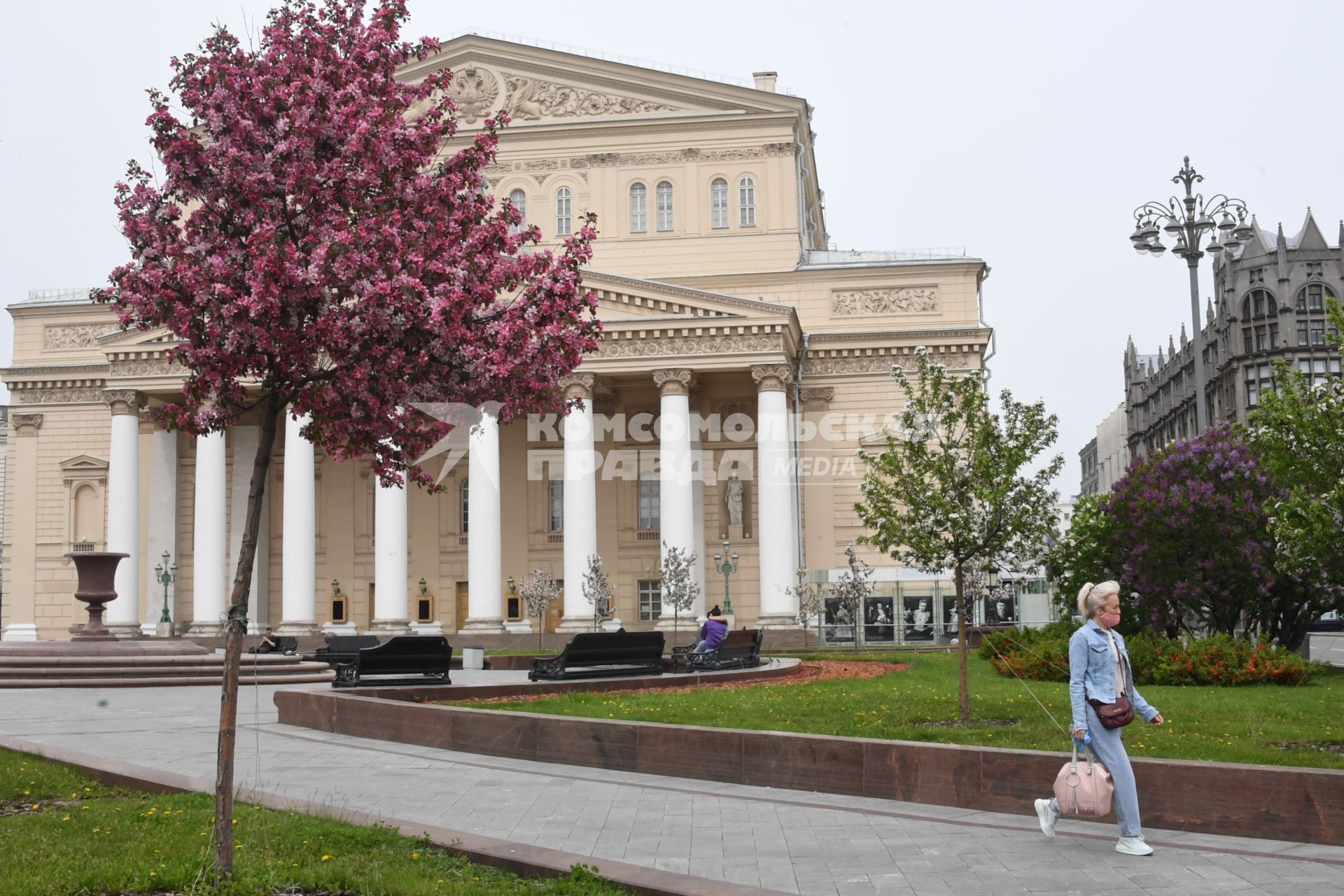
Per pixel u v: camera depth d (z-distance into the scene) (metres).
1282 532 21.11
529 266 11.97
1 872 9.59
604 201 60.78
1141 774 12.23
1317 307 90.44
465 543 61.59
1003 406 19.75
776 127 60.44
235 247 10.80
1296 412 21.09
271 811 12.18
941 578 55.06
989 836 11.84
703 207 60.50
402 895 9.23
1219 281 97.19
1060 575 34.50
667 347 54.12
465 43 61.69
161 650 33.25
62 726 21.55
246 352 10.53
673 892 9.21
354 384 10.84
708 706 21.25
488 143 11.92
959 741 16.06
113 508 57.38
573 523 53.16
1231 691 24.28
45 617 62.53
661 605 59.50
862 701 21.86
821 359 59.69
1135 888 9.78
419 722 18.78
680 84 60.94
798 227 60.16
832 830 12.20
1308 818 11.41
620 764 16.16
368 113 11.02
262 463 10.41
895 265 60.00
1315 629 87.31
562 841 11.77
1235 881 9.98
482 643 53.25
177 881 9.51
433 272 11.20
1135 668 26.86
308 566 54.62
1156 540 32.00
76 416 63.69
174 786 13.66
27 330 64.69
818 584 53.78
